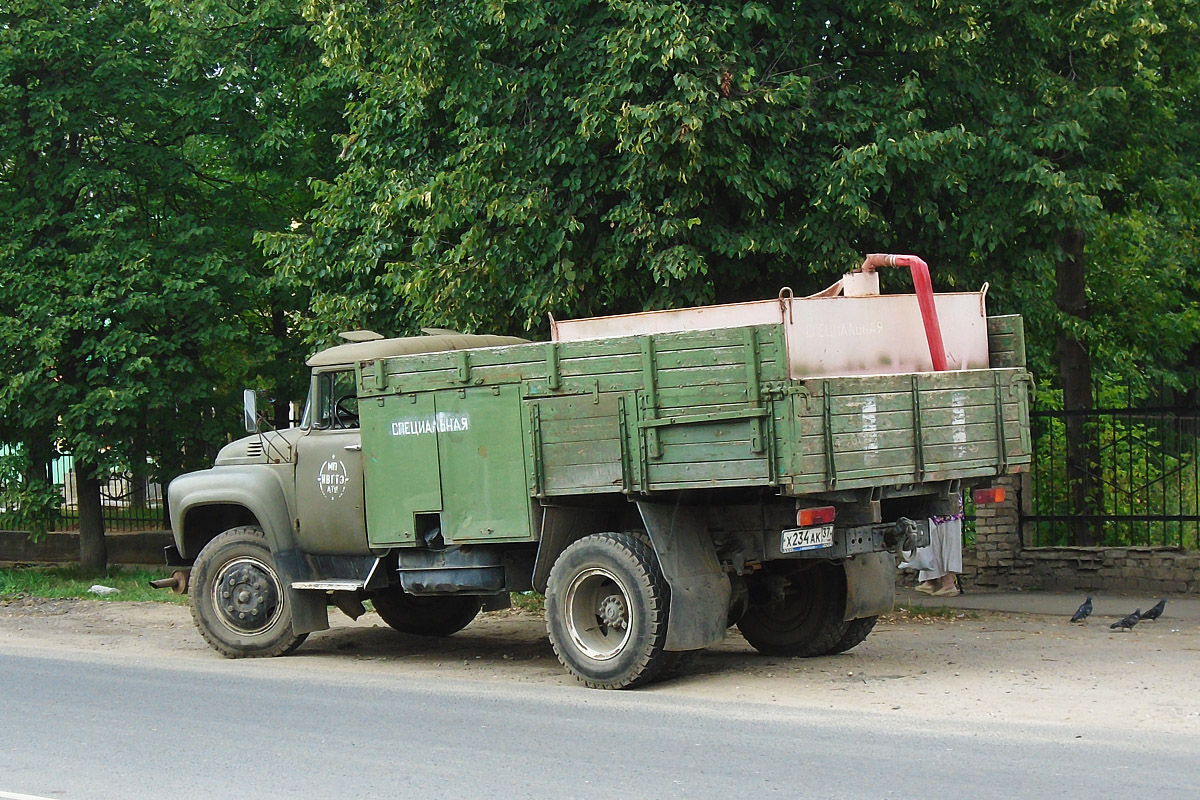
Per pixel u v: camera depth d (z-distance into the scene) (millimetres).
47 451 21125
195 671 10531
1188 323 23797
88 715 8602
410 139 14633
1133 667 9742
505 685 9578
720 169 11859
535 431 9438
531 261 12742
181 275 19906
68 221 19984
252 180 22297
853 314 8875
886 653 10773
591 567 9234
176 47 20562
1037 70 13500
